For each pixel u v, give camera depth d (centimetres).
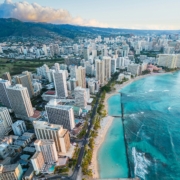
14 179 13662
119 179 14725
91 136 19988
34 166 14662
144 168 15850
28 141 18950
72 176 14825
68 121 19762
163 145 18738
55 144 16700
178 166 15962
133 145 18862
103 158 17225
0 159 16500
